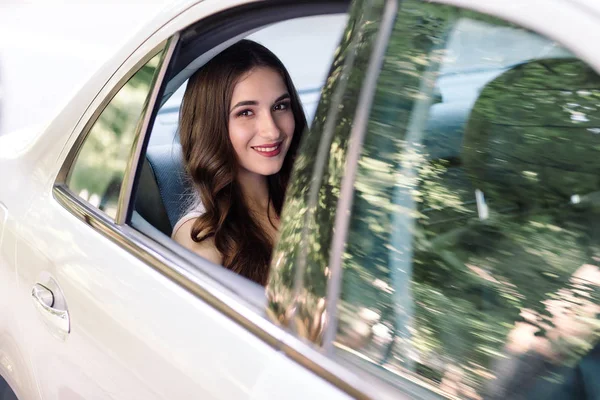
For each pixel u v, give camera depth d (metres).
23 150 2.23
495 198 1.15
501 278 1.12
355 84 1.33
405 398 1.13
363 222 1.27
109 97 1.98
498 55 1.16
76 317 1.75
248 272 2.42
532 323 1.07
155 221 2.25
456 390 1.11
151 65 1.90
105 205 1.88
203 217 2.36
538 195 1.11
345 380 1.20
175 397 1.43
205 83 2.38
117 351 1.60
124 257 1.70
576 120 1.08
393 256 1.23
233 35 1.92
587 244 1.05
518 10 1.13
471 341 1.12
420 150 1.24
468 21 1.20
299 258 1.35
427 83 1.24
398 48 1.28
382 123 1.28
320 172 1.35
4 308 2.10
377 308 1.22
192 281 1.54
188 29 1.86
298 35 2.52
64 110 2.12
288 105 2.48
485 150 1.17
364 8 1.35
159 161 2.31
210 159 2.38
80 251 1.81
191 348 1.44
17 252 2.05
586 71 1.05
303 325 1.30
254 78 2.39
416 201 1.23
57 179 2.05
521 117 1.13
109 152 1.94
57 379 1.85
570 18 1.07
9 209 2.14
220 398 1.34
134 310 1.59
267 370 1.30
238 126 2.39
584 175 1.07
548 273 1.08
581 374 1.01
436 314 1.16
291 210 1.40
